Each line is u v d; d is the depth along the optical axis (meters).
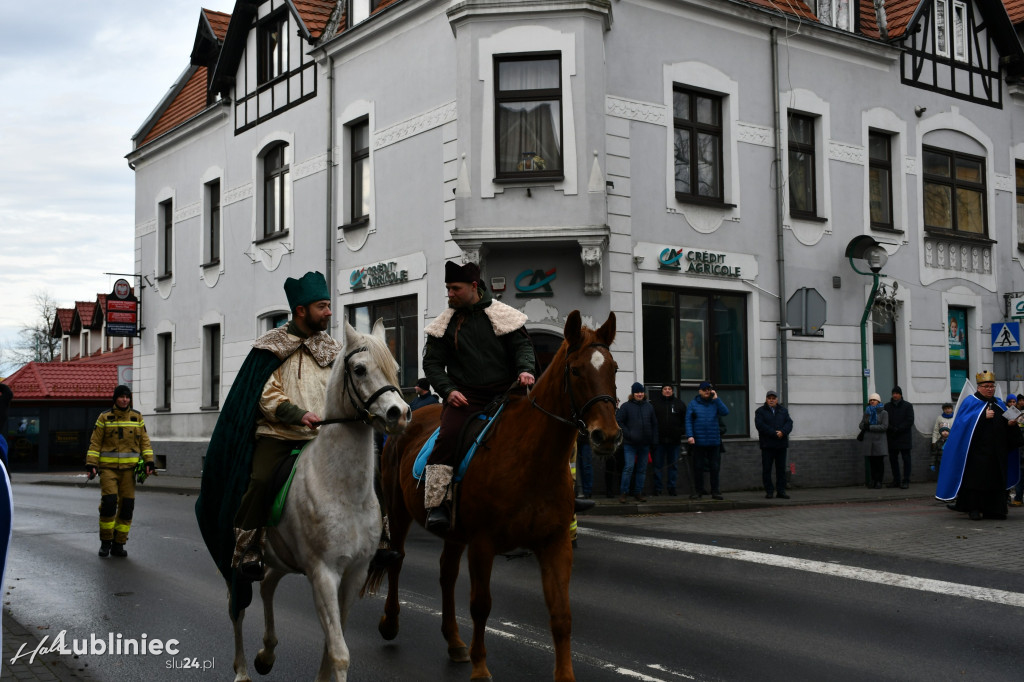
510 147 16.66
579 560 10.02
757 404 18.58
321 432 4.96
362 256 19.81
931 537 11.45
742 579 8.91
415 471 6.23
